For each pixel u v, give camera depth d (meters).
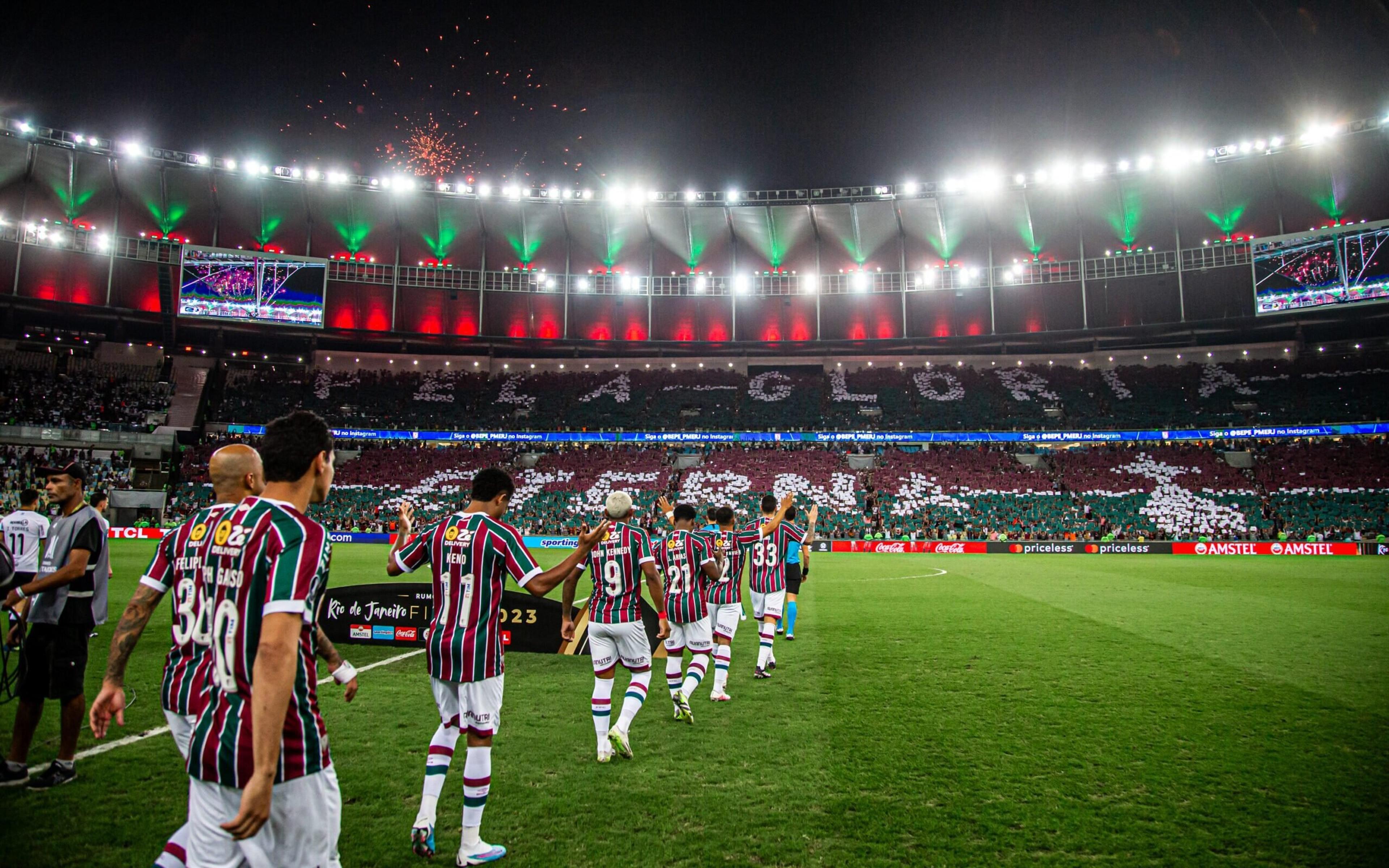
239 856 2.55
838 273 47.72
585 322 48.03
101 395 41.62
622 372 50.28
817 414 45.69
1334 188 39.75
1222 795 4.89
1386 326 42.16
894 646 10.39
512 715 6.95
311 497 3.02
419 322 46.16
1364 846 4.16
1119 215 43.56
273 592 2.54
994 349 47.81
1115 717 6.74
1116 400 44.19
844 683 8.20
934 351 48.19
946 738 6.12
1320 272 39.03
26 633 6.28
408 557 4.60
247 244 43.78
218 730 2.57
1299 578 20.39
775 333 48.09
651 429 44.72
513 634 10.03
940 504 38.19
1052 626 12.09
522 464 43.66
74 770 5.09
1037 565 25.58
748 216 46.56
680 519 7.08
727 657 7.72
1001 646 10.38
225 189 42.00
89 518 5.16
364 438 42.16
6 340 42.34
